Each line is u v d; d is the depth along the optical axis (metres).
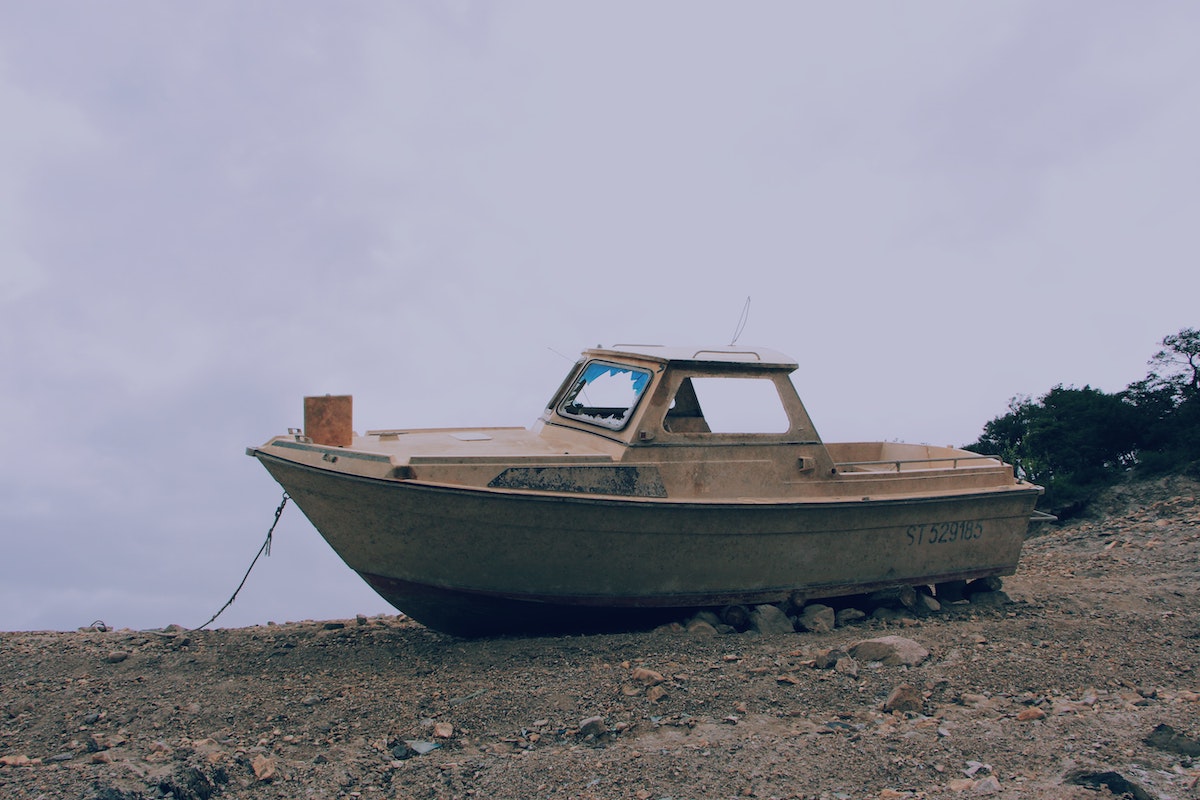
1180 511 12.12
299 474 6.92
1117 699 6.23
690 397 8.41
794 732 5.66
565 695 6.11
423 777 5.11
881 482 8.14
